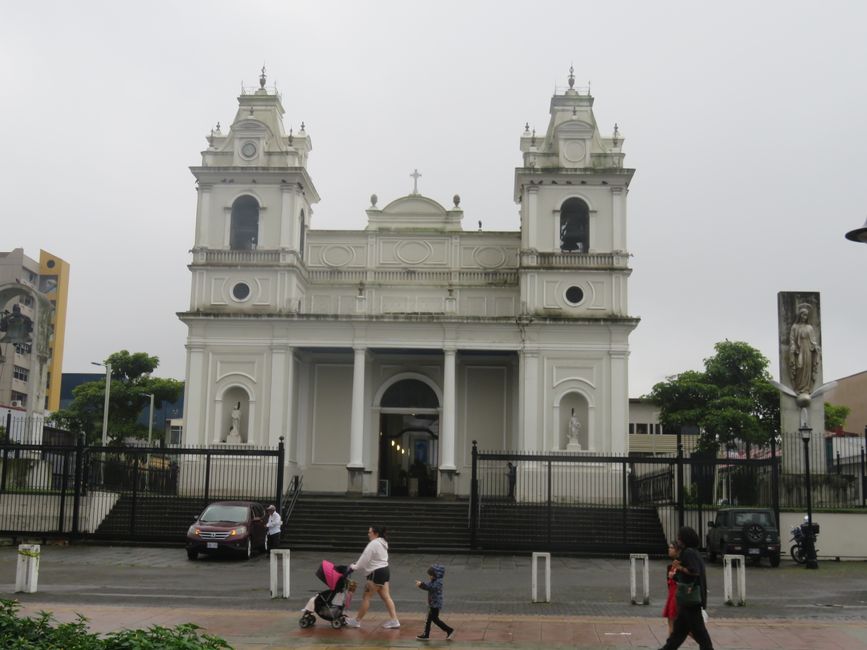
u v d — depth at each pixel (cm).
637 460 3241
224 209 4334
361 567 1595
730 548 2881
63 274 8769
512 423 4444
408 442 4566
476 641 1482
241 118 4450
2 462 3512
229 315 4188
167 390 6975
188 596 1984
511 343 4175
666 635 1548
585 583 2411
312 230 4594
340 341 4200
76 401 6888
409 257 4572
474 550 3198
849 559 3136
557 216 4294
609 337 4159
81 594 1977
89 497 3341
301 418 4441
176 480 3825
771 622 1688
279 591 2059
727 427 5506
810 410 3662
